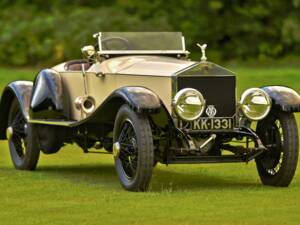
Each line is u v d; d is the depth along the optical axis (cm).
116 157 1756
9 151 2297
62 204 1580
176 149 1717
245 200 1620
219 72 1756
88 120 1847
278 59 6212
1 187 1788
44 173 2028
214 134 1752
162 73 1773
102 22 5766
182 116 1698
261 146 1753
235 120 1764
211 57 6200
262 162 1828
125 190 1739
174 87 1736
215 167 2116
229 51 6278
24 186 1803
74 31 5753
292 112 1764
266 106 1742
